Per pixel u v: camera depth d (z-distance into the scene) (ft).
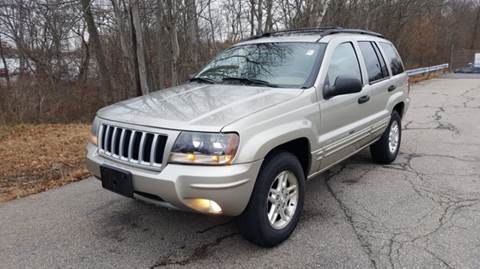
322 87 12.53
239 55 15.08
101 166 10.87
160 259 10.61
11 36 50.85
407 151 21.44
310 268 10.09
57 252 11.02
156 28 48.19
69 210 13.89
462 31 150.61
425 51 113.19
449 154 20.66
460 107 37.47
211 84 13.82
